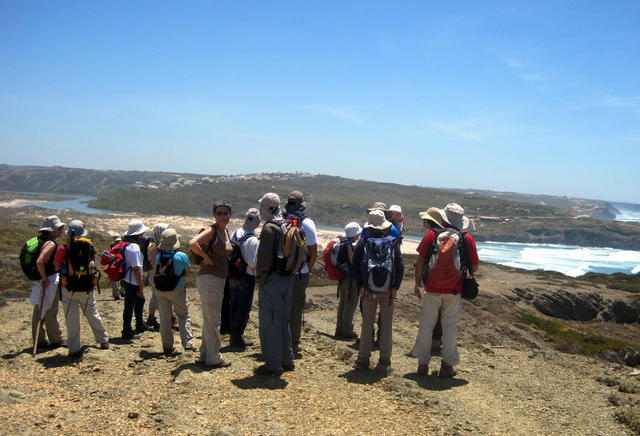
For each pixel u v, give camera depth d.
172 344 6.91
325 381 5.75
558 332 20.62
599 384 6.44
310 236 6.71
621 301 29.23
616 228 178.88
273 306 5.82
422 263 6.16
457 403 5.18
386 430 4.28
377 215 6.28
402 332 10.55
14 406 4.38
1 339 7.72
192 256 5.93
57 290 6.93
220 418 4.34
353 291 9.20
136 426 4.09
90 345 7.18
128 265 7.73
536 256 108.06
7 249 20.78
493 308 22.83
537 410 5.18
